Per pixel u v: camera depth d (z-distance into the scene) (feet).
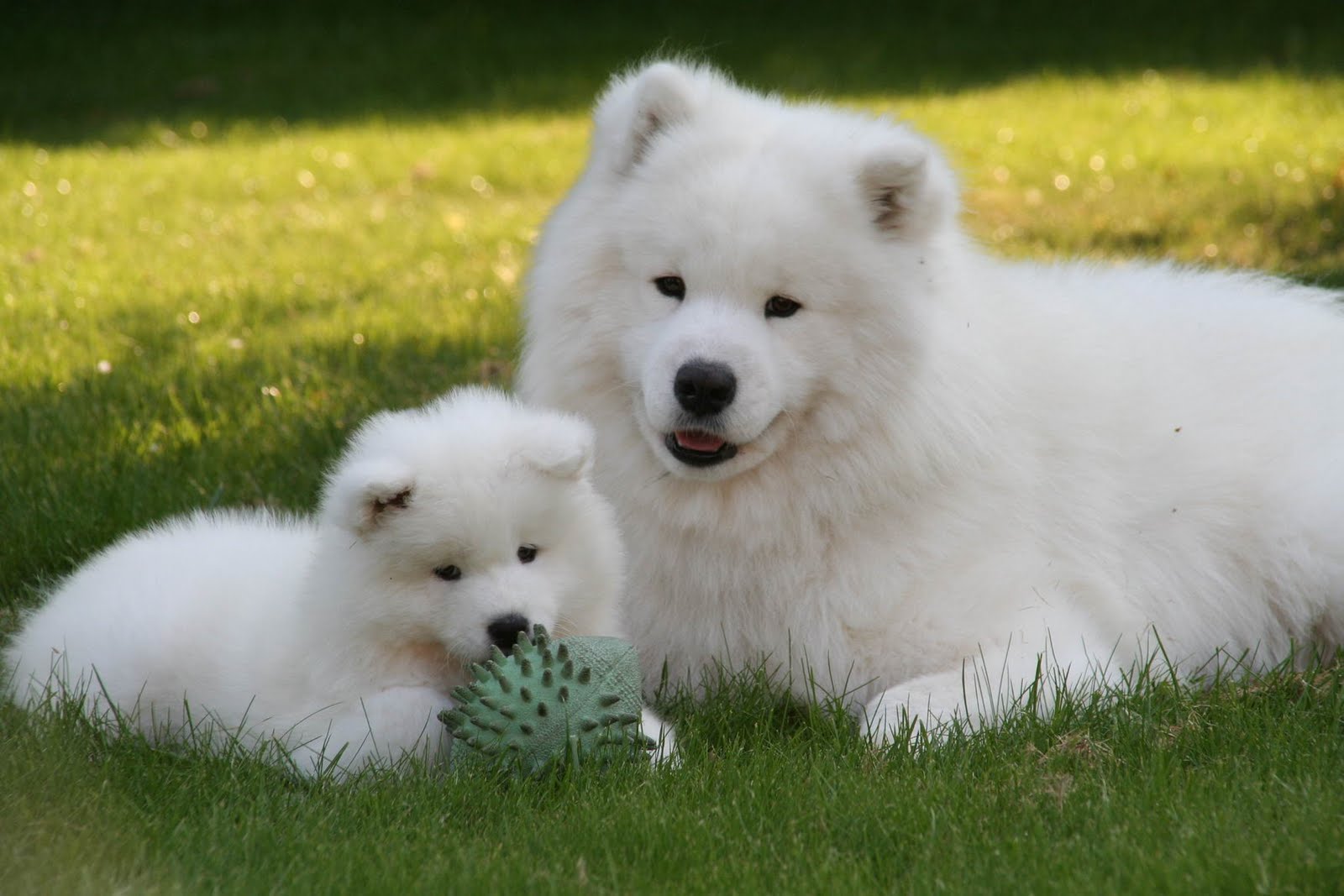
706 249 30.76
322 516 30.37
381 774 27.35
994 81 137.18
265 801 26.18
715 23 165.37
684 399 30.01
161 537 35.73
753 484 32.42
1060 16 161.89
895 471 31.96
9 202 99.76
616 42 160.15
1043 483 34.19
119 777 27.30
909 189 31.50
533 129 126.62
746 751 30.17
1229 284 41.91
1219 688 32.24
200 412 53.11
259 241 88.79
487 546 27.86
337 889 23.08
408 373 57.77
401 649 28.78
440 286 75.46
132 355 60.18
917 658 32.45
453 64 153.89
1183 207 86.43
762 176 31.17
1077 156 104.63
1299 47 141.49
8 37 163.32
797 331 31.14
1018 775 27.20
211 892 23.13
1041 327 35.83
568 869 23.98
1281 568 36.09
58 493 43.52
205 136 128.57
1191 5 160.97
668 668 34.09
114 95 144.15
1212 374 37.29
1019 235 82.02
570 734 27.14
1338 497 35.45
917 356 31.58
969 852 24.43
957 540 32.55
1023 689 30.71
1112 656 32.45
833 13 168.35
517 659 27.14
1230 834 24.17
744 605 33.35
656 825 25.08
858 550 32.60
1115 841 24.23
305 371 57.31
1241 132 109.60
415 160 116.06
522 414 29.86
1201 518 35.91
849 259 30.94
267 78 150.10
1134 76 135.85
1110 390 35.81
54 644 32.24
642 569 33.71
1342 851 23.13
